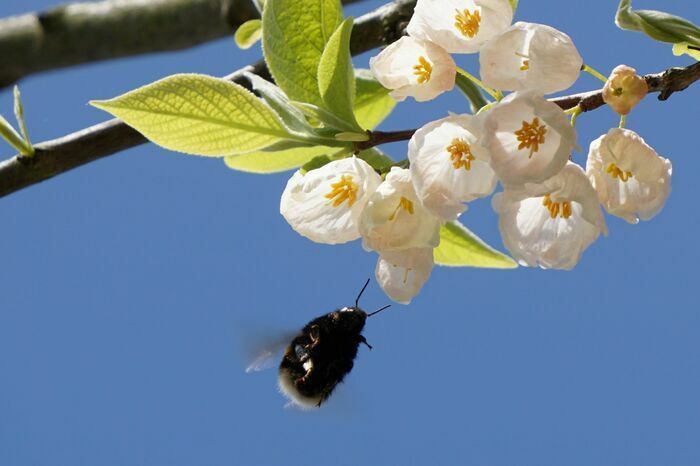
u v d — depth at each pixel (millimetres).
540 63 785
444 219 786
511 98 776
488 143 776
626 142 788
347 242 808
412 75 807
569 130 774
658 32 817
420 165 785
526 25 787
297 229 806
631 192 790
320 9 821
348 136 811
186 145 811
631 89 789
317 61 821
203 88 804
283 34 820
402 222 792
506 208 781
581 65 786
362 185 802
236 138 812
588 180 784
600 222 782
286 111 816
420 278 797
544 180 774
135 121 806
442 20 802
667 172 790
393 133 813
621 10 820
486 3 797
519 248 792
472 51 802
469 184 787
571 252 795
